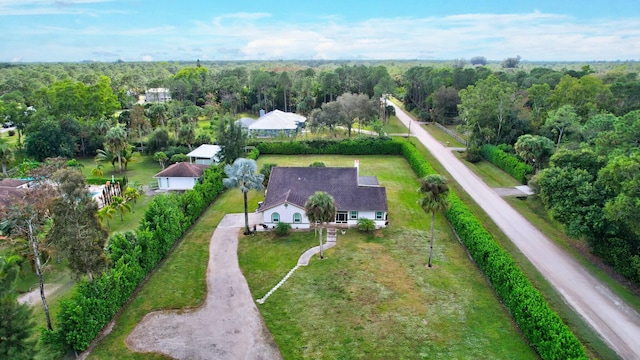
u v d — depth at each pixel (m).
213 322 33.69
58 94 97.94
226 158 72.00
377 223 51.44
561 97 84.31
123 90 159.25
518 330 31.97
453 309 34.72
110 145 76.00
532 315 29.52
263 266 42.44
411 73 150.88
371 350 30.19
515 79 137.88
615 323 32.22
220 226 52.38
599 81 84.12
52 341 28.44
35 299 36.44
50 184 31.14
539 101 86.50
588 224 39.69
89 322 30.06
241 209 58.19
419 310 34.66
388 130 112.19
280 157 88.00
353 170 56.03
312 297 36.91
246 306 35.81
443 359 29.09
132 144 92.12
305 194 53.22
